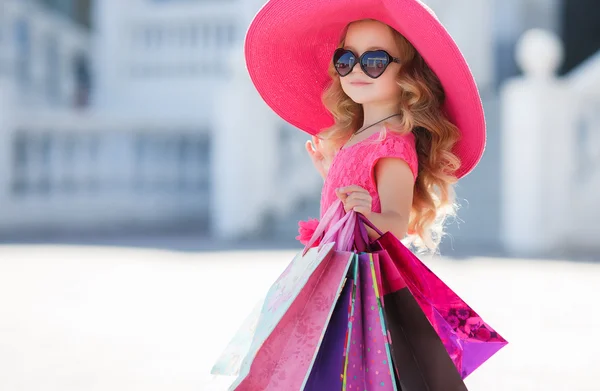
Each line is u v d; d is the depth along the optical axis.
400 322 3.28
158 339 6.38
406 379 3.24
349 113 4.18
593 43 24.11
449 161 3.79
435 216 3.98
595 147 14.47
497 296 8.50
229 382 4.18
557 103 14.16
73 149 19.80
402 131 3.69
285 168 17.42
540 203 13.98
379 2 3.65
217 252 13.52
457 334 3.46
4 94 18.58
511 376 5.28
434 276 3.39
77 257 12.70
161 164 20.92
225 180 17.09
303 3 3.96
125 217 20.27
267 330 3.26
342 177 3.73
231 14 21.97
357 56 3.83
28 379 5.11
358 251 3.44
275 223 17.11
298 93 4.49
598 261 12.31
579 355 5.90
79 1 28.05
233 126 17.03
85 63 24.09
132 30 22.86
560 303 8.10
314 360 3.19
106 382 5.04
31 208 18.80
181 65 22.58
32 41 21.45
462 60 3.49
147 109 22.45
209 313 7.57
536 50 14.20
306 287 3.32
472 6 19.73
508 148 14.40
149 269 11.05
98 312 7.66
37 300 8.39
